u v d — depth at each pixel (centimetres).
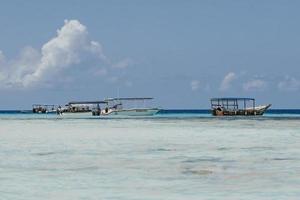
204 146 4059
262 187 2119
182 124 8531
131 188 2112
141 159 3147
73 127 7681
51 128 7412
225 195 1961
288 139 4806
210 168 2712
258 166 2784
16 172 2588
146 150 3738
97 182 2264
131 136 5366
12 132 6341
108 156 3328
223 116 14112
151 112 14062
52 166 2812
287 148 3853
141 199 1900
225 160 3080
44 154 3472
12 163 2959
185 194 1984
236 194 1978
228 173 2520
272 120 10600
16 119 13062
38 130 6838
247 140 4691
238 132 6016
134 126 7862
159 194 1989
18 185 2194
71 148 3931
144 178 2372
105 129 6944
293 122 9338
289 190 2053
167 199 1897
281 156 3291
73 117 14525
